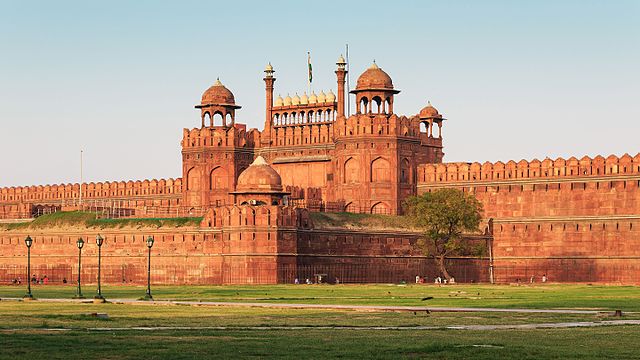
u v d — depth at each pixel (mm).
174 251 140125
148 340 49406
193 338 50438
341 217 144750
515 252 153000
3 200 190750
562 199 150875
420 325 57781
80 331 53812
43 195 186250
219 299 87375
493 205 154875
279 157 163750
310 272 136625
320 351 45719
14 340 49125
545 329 55219
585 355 44594
